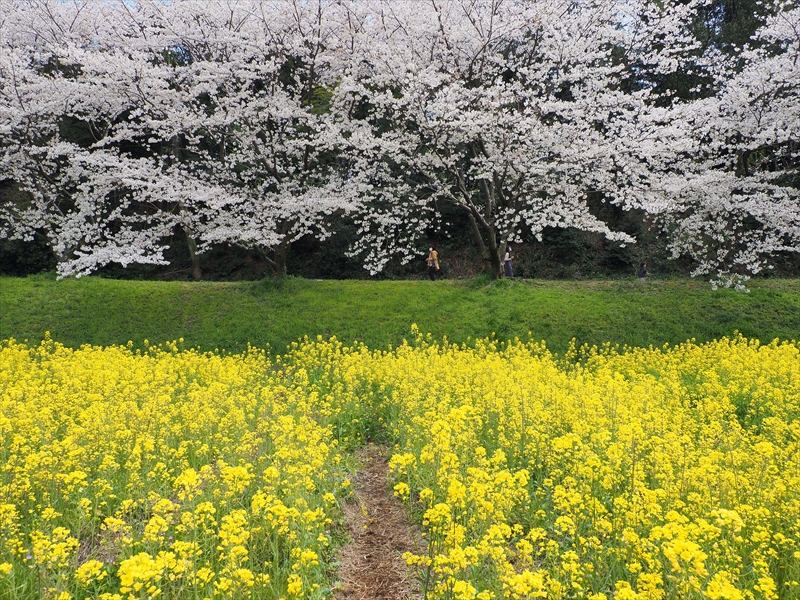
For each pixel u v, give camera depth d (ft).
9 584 11.14
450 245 78.13
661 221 57.52
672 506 14.12
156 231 53.11
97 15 58.85
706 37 68.28
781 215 48.44
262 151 51.37
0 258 70.18
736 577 11.34
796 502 13.25
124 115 63.41
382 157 53.62
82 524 14.35
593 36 51.78
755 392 27.37
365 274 73.87
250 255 77.71
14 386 26.43
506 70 53.31
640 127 47.01
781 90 48.85
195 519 12.89
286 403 26.08
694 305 48.34
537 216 51.47
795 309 46.65
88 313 49.90
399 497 18.69
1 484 14.66
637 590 11.53
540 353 42.06
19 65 51.57
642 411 22.72
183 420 22.57
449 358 34.99
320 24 50.72
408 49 49.42
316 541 14.10
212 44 50.70
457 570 10.89
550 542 12.34
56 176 60.23
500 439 19.79
